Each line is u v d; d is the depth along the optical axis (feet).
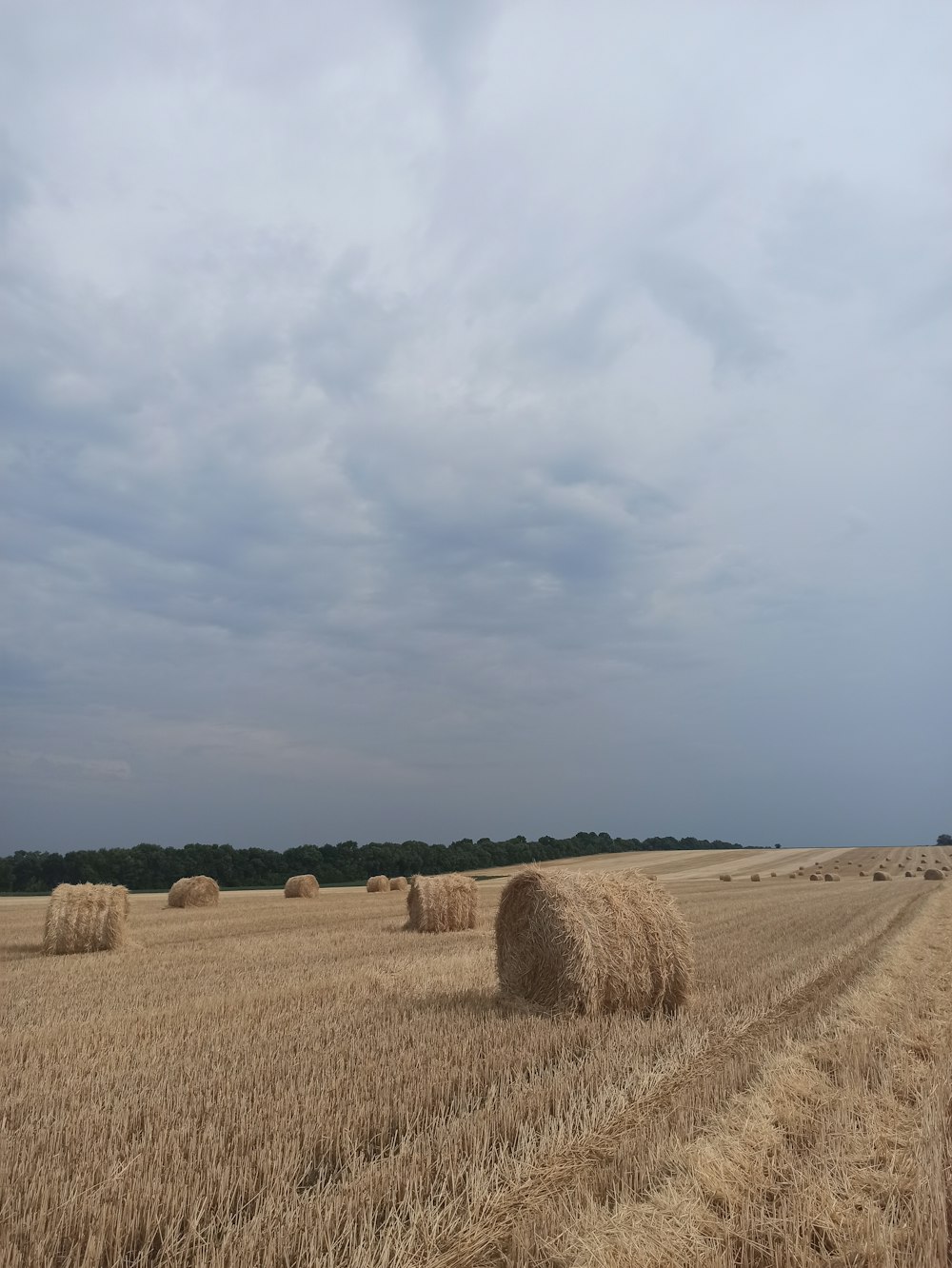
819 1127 19.60
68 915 54.19
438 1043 26.43
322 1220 14.64
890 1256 13.56
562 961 31.91
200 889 101.65
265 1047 26.37
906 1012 32.45
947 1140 18.44
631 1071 23.80
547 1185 16.61
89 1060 25.39
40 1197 15.56
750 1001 34.35
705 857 254.27
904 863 211.00
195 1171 16.84
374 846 255.09
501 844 285.84
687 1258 13.58
